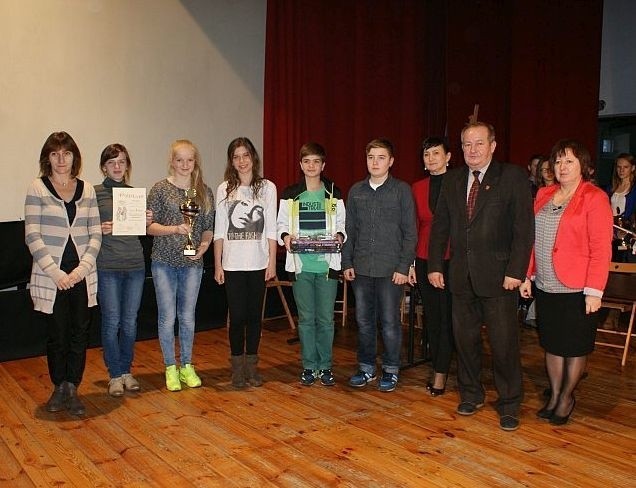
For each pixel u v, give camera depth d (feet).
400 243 11.71
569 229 9.62
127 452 9.16
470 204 10.03
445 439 9.67
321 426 10.20
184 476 8.41
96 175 15.89
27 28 14.62
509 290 9.83
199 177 11.72
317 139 19.75
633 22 19.65
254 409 10.98
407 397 11.66
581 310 9.71
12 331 14.11
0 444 9.41
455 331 10.53
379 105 20.85
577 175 9.78
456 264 10.16
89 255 10.31
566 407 10.21
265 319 18.66
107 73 15.87
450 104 20.98
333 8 19.72
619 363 14.06
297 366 13.82
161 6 16.67
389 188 11.64
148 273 16.15
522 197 9.59
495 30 20.79
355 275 12.04
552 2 19.61
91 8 15.51
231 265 11.62
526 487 8.13
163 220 11.50
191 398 11.53
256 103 18.83
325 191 12.17
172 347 11.94
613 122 20.71
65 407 10.82
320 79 19.60
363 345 12.31
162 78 16.84
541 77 20.01
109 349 11.46
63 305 10.41
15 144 14.66
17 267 13.94
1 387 12.15
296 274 12.10
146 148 16.70
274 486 8.14
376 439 9.68
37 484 8.16
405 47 21.02
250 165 11.69
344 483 8.23
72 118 15.42
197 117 17.61
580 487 8.14
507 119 20.99
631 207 16.79
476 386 10.74
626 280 13.73
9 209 14.69
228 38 18.04
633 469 8.66
